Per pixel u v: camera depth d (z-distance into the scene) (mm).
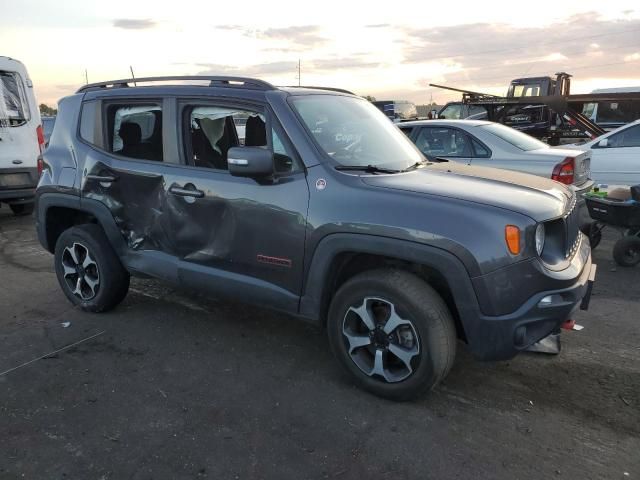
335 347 3357
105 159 4172
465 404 3193
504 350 2873
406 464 2664
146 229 4035
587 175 6984
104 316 4531
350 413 3100
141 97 4016
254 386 3406
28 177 8695
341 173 3250
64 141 4508
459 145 7273
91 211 4270
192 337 4125
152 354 3848
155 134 3971
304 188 3281
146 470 2619
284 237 3342
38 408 3154
